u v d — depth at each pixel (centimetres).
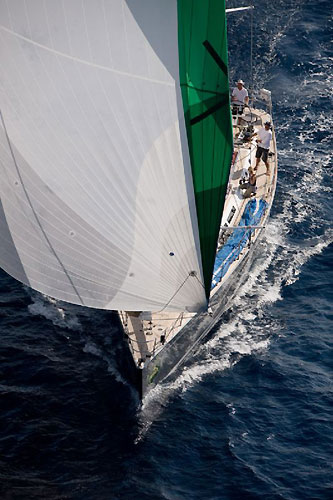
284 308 4572
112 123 3328
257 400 4025
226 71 3312
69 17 3194
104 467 3666
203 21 3216
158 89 3297
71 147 3353
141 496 3538
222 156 3444
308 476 3625
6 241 3509
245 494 3553
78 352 4266
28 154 3372
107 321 4450
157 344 3978
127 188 3403
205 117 3356
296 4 7131
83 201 3412
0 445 3741
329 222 5169
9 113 3325
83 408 3950
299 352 4294
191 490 3575
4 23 3200
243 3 7125
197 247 3544
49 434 3803
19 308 4534
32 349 4269
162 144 3366
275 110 6116
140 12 3191
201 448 3772
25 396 3997
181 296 3631
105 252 3475
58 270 3519
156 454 3734
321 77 6431
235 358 4259
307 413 3941
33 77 3275
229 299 4516
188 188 3438
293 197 5359
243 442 3800
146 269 3525
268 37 6781
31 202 3431
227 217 4597
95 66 3262
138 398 4006
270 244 4981
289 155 5725
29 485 3562
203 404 4000
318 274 4788
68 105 3306
